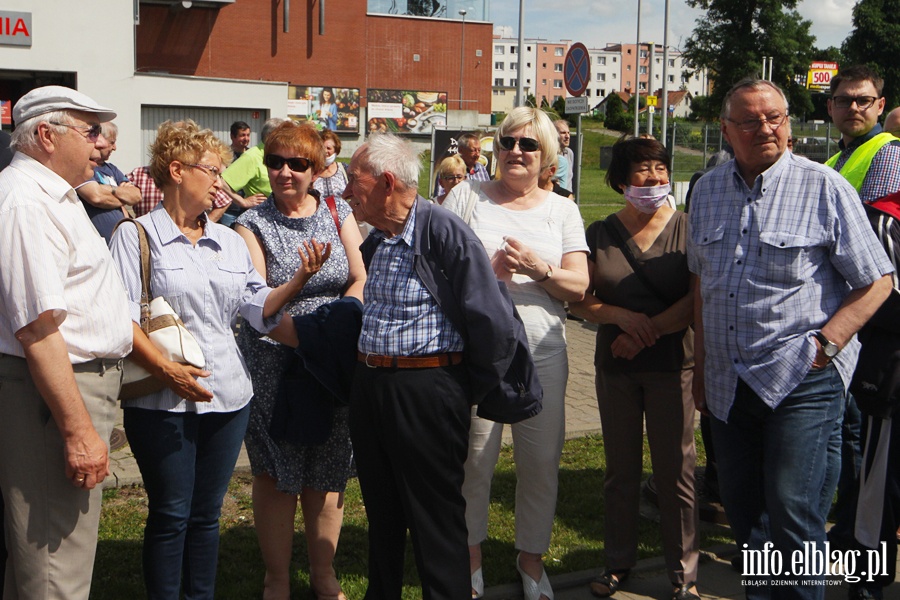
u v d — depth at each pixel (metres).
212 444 3.63
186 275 3.52
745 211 3.61
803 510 3.53
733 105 3.57
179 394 3.37
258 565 4.56
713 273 3.70
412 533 3.55
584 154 58.94
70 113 3.05
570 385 8.09
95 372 3.14
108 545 4.66
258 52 45.41
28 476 3.05
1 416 3.04
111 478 5.37
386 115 49.78
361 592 4.29
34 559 3.07
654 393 4.20
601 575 4.37
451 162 7.79
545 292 4.14
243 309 3.76
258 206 4.18
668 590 4.38
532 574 4.21
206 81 26.80
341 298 4.04
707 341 3.75
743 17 56.66
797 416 3.53
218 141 3.69
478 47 51.59
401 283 3.51
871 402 4.02
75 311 3.05
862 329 4.06
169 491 3.48
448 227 3.46
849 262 3.46
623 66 132.88
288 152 3.97
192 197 3.58
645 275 4.17
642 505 5.43
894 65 58.06
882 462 4.06
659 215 4.27
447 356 3.50
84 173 3.12
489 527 5.06
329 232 4.14
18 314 2.89
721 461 3.84
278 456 3.95
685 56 58.44
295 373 3.94
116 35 22.55
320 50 47.34
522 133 4.10
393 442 3.50
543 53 130.88
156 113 26.52
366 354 3.59
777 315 3.53
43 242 2.92
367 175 3.48
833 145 19.66
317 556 4.17
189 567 3.69
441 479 3.53
